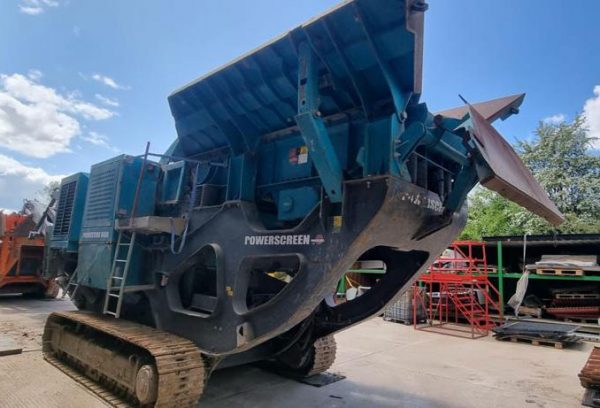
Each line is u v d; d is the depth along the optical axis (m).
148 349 3.80
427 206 3.54
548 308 11.16
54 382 4.92
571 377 6.14
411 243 3.69
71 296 6.42
